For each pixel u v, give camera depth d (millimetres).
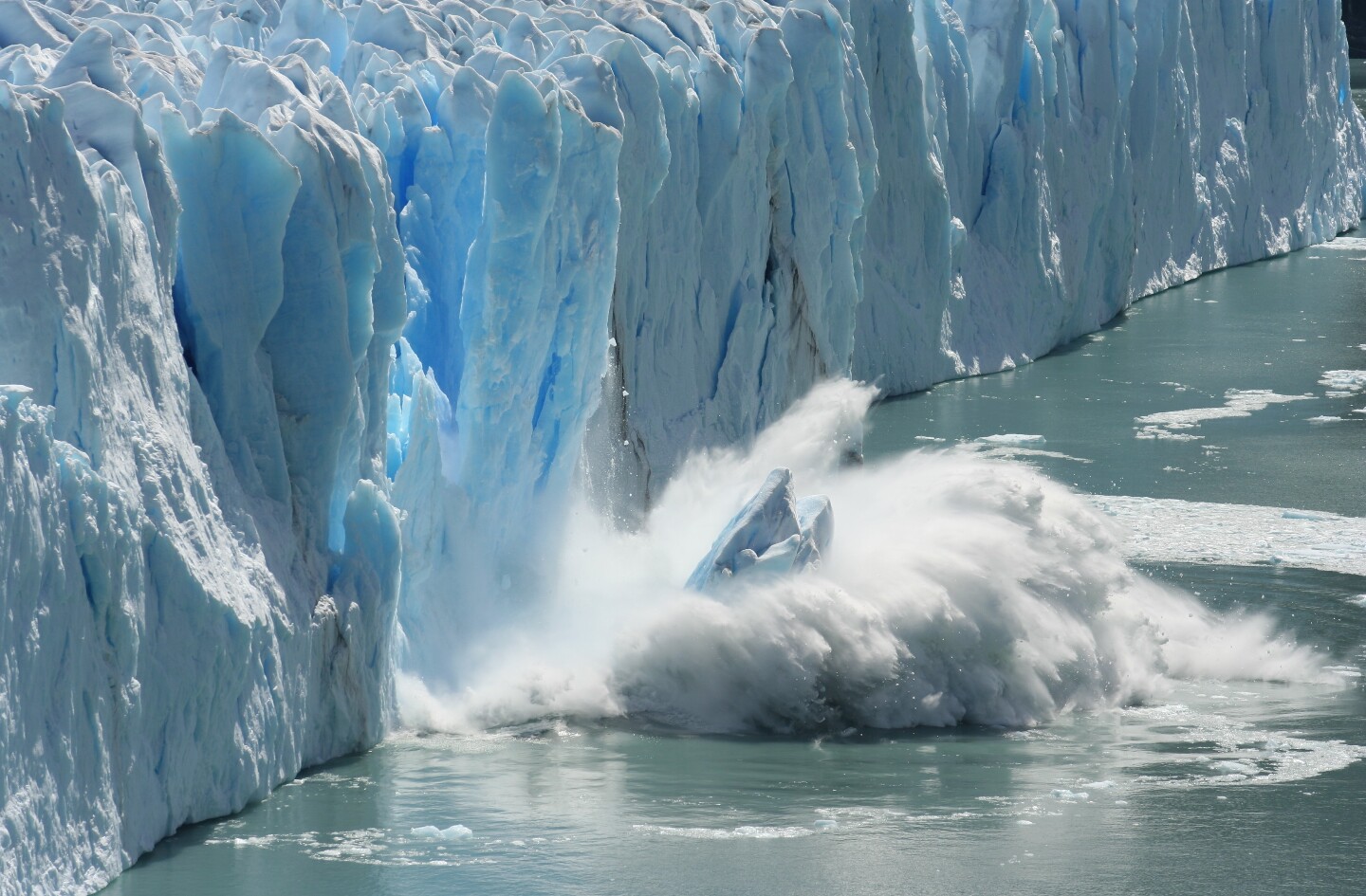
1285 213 151750
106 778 30656
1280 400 91562
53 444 29688
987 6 103250
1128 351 107250
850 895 32375
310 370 37969
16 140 30750
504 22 59594
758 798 37844
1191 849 35219
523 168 44500
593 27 58719
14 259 30344
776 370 68688
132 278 33312
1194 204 135250
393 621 40094
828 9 70812
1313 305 123438
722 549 45469
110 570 30578
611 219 48594
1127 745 42625
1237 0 142250
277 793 36344
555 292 46750
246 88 40250
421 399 42344
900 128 90500
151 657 32312
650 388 60688
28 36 43156
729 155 65062
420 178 46875
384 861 33000
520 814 36031
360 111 46344
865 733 43469
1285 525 66250
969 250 101750
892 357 92125
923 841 35312
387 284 40375
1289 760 41219
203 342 36375
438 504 43500
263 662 35469
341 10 55375
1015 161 103000
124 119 34281
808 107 69875
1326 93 161000
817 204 70312
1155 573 58969
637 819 36125
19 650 28344
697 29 67500
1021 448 80312
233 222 36812
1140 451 79562
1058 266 107938
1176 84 129500
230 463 36312
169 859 32250
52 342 30578
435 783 37656
